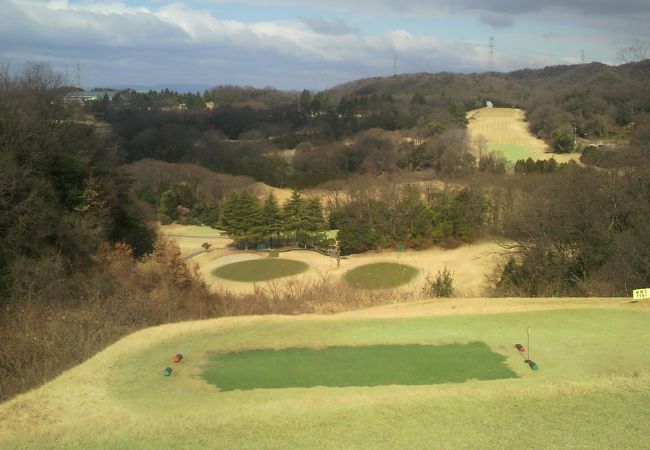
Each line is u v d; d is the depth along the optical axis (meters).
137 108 141.50
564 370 15.27
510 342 17.69
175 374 15.33
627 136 63.78
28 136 37.75
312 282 47.72
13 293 26.22
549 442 11.52
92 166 46.41
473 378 14.84
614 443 11.45
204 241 73.94
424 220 64.75
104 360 16.25
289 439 11.76
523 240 44.75
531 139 108.00
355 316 20.95
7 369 17.00
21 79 49.75
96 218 40.25
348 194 75.12
